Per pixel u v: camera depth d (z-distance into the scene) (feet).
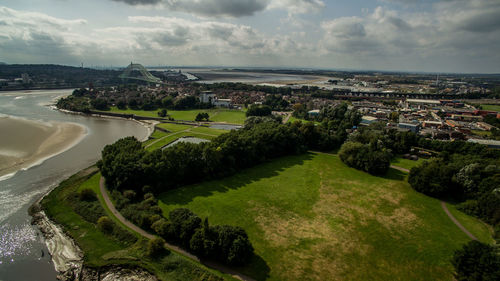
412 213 294.25
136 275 202.18
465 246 201.26
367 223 272.10
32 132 588.09
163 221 243.40
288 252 225.15
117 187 314.55
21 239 240.94
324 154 501.97
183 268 204.33
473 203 295.69
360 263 215.92
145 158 337.93
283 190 339.98
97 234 245.04
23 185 344.28
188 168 357.41
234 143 405.18
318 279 198.18
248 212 284.20
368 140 510.58
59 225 257.96
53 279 202.08
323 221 273.13
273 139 466.29
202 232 215.72
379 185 362.53
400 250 232.94
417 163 450.71
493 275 178.09
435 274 207.00
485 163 350.23
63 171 394.73
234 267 207.31
